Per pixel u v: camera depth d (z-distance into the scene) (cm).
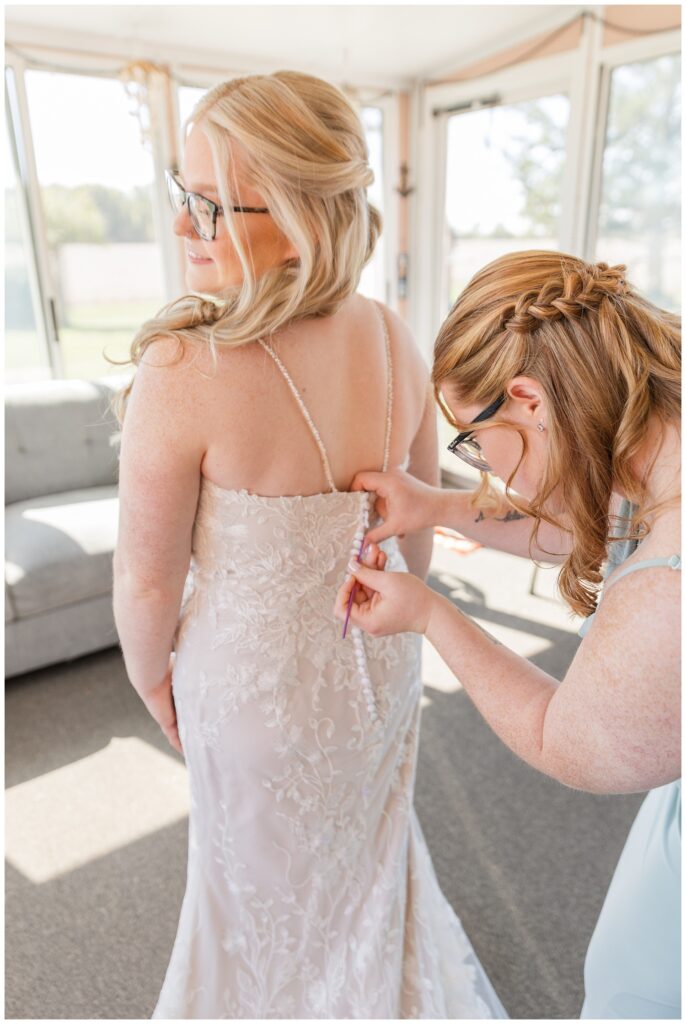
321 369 94
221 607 100
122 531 95
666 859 92
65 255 416
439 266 526
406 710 122
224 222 85
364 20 372
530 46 399
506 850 191
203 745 107
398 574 91
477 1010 139
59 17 361
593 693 64
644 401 67
